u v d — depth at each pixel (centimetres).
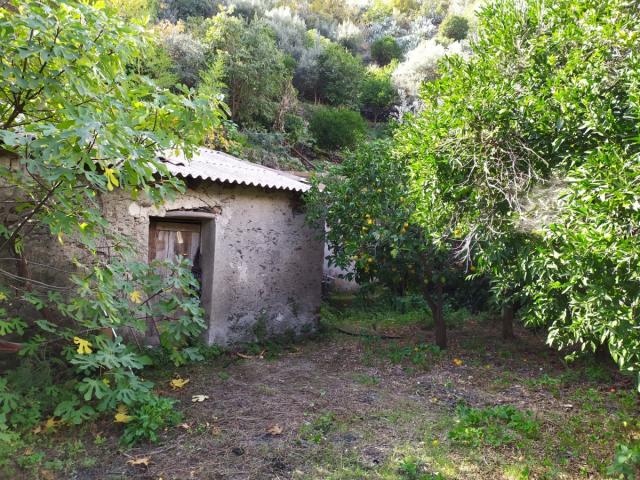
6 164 509
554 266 352
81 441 412
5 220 508
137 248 602
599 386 572
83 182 513
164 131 424
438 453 402
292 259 792
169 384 550
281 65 1725
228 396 523
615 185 286
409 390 557
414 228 645
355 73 2205
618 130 340
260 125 1658
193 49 1535
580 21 417
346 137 1764
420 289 792
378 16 3650
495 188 428
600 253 292
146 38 443
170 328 524
